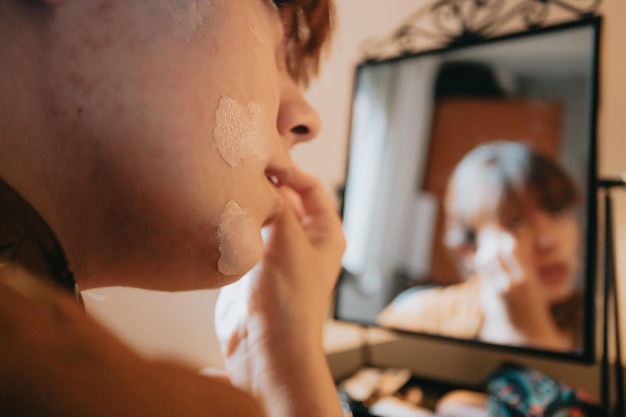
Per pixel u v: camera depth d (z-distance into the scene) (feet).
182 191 0.76
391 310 2.64
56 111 0.67
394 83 2.84
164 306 2.19
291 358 1.18
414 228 2.65
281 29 1.03
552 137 2.31
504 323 2.31
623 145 2.46
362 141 2.90
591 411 2.03
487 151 2.47
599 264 2.36
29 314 0.36
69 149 0.69
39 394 0.32
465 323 2.41
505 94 2.48
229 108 0.80
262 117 0.87
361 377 2.63
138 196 0.74
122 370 0.37
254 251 0.89
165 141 0.73
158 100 0.72
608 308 2.07
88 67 0.68
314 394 1.13
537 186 2.31
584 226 2.17
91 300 1.79
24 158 0.66
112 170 0.71
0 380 0.32
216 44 0.78
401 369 2.78
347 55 3.17
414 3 2.98
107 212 0.75
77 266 0.79
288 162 1.03
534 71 2.41
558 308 2.19
